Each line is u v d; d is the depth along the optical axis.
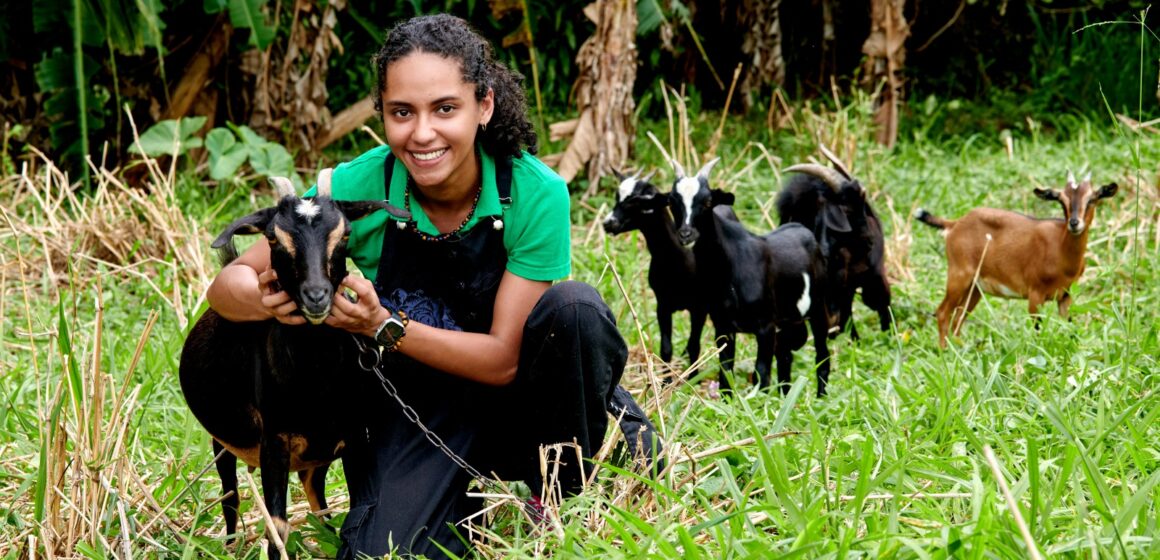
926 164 10.40
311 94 9.84
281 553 3.25
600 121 9.40
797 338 6.23
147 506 3.86
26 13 9.16
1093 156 10.14
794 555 2.84
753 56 11.83
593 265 7.34
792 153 10.62
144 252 7.40
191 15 9.53
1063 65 12.95
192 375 3.64
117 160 9.62
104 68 9.56
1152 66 12.22
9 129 9.41
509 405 3.72
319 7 10.35
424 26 3.38
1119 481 3.63
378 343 3.38
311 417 3.44
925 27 13.43
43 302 6.62
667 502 3.56
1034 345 5.46
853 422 4.57
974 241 7.01
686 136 9.39
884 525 3.27
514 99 3.55
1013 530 3.08
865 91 11.33
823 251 6.64
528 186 3.57
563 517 3.59
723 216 6.14
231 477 3.83
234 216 8.53
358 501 3.57
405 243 3.60
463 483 3.63
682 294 5.95
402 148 3.39
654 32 12.30
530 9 10.69
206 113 9.95
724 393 5.63
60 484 3.56
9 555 3.49
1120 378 4.68
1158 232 7.61
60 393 3.54
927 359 5.54
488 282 3.62
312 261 3.17
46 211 7.20
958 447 3.91
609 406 3.83
